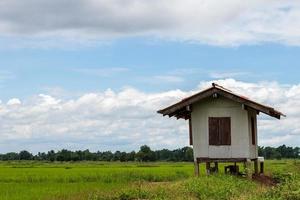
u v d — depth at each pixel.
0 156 140.12
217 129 29.83
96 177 39.53
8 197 25.67
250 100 28.69
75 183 35.47
